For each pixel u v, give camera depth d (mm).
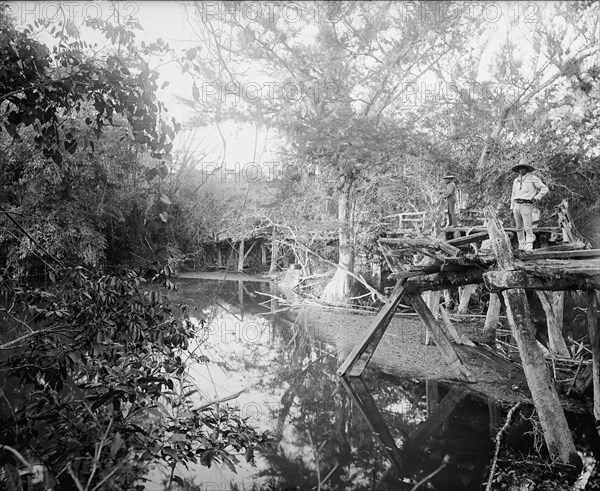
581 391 6996
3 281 4426
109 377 3518
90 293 4188
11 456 2658
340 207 17438
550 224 15055
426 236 9609
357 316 14547
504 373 8398
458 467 5039
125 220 19969
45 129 3814
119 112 3928
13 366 4129
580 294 11273
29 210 13086
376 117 17172
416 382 8094
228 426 4152
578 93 16984
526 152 16500
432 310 10555
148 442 3461
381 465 5082
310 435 5895
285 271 26656
